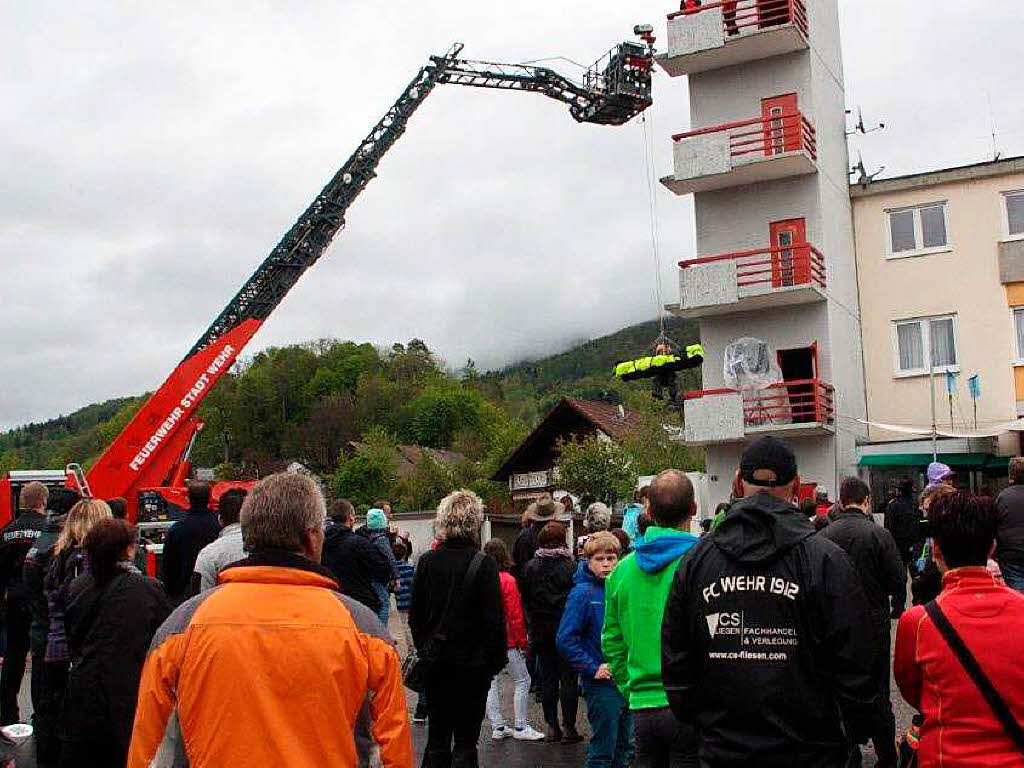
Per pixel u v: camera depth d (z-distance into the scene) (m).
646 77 30.69
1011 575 7.95
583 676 6.61
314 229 23.42
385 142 24.88
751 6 26.31
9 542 9.09
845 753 3.71
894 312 26.12
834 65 28.45
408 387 117.19
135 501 18.06
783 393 25.28
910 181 26.11
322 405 109.31
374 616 3.47
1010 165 24.95
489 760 8.35
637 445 37.97
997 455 24.38
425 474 63.81
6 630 9.16
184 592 8.04
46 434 136.62
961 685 3.67
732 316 26.20
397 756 3.34
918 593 8.16
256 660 3.20
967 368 25.00
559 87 29.69
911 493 13.08
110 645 5.61
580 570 6.73
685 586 3.91
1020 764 3.58
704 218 26.80
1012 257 24.80
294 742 3.16
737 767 3.67
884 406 26.00
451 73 26.91
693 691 3.89
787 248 24.67
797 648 3.66
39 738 6.88
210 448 106.69
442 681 6.71
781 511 3.82
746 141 25.95
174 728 3.28
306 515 3.47
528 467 50.56
